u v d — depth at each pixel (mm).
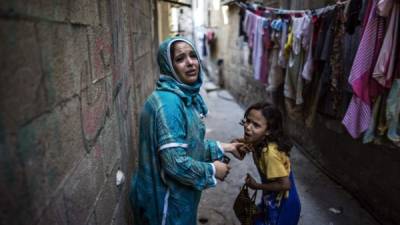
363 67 2141
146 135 1468
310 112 3506
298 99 3547
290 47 3709
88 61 1156
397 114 2045
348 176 3305
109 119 1536
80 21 1064
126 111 2141
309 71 3285
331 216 2869
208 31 11820
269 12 4742
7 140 584
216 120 6488
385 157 2676
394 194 2582
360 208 2998
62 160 857
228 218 2846
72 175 939
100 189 1289
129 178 2164
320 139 3904
